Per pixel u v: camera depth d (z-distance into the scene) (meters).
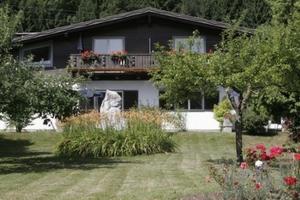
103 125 17.52
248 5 43.06
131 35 28.89
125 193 9.79
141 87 27.97
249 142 21.38
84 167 13.91
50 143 21.33
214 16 48.09
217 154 17.11
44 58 29.55
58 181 11.41
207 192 9.38
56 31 28.80
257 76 12.70
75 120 17.45
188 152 17.81
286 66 12.62
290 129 15.38
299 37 13.18
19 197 9.49
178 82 13.60
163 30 28.73
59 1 56.28
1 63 13.62
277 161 9.09
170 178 11.59
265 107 17.28
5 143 21.28
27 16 54.81
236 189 7.63
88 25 28.55
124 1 53.50
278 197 7.54
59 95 14.79
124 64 28.02
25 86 13.77
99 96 27.94
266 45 12.76
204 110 27.23
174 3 52.47
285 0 16.77
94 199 9.25
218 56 13.20
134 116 17.80
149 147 17.08
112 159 15.80
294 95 16.53
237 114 13.86
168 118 18.77
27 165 14.58
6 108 13.84
